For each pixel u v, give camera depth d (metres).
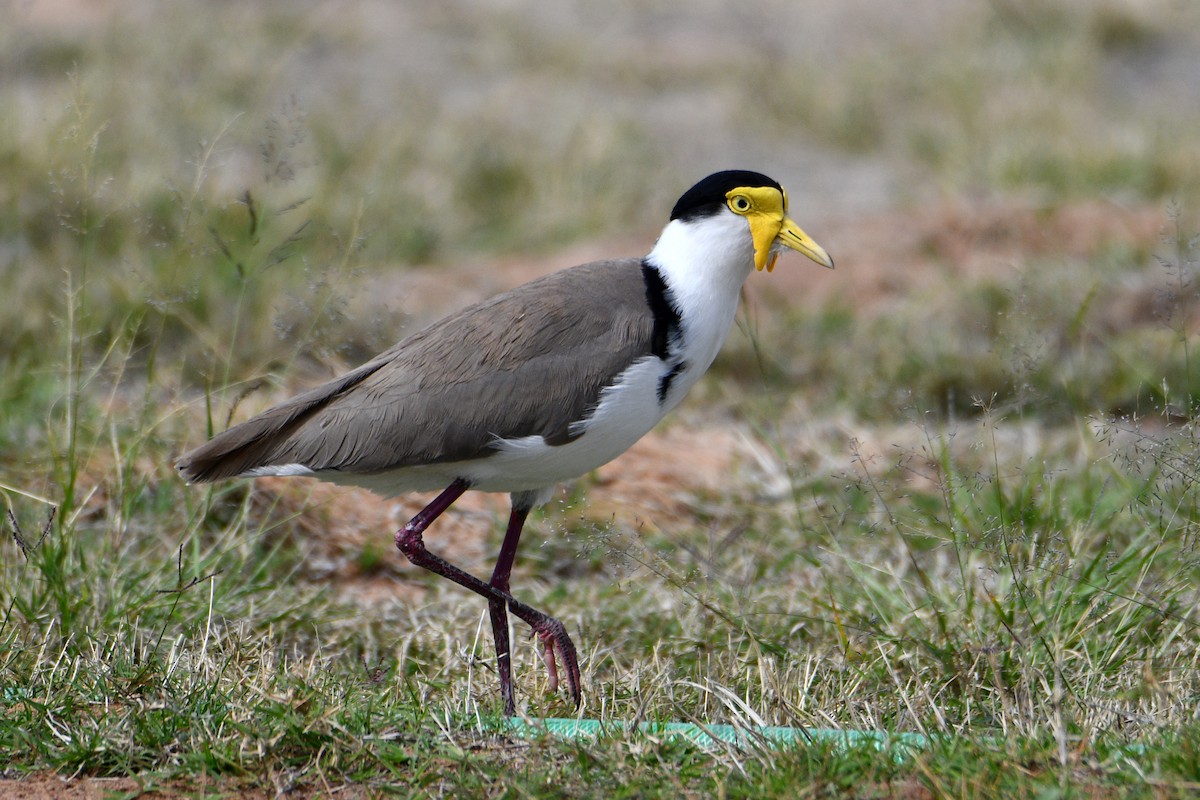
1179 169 22.05
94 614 8.98
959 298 16.22
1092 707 7.46
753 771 6.75
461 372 8.14
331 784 6.87
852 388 14.80
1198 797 6.25
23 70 23.66
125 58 24.00
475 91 26.78
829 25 32.19
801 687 8.20
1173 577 9.06
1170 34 30.73
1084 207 19.31
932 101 26.64
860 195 23.12
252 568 10.52
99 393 12.84
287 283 15.68
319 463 8.23
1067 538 9.45
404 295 17.00
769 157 24.98
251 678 7.96
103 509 10.67
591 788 6.67
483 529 11.61
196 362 13.97
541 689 8.62
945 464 10.12
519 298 8.36
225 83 23.92
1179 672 8.15
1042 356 14.12
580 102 26.05
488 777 6.76
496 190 21.92
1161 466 9.55
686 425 14.15
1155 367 14.37
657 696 8.23
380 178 20.39
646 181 22.66
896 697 8.12
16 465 11.18
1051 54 28.62
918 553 10.67
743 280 8.76
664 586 10.26
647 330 8.31
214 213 17.00
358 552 11.01
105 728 7.21
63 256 15.77
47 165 16.88
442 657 9.19
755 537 11.34
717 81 28.30
